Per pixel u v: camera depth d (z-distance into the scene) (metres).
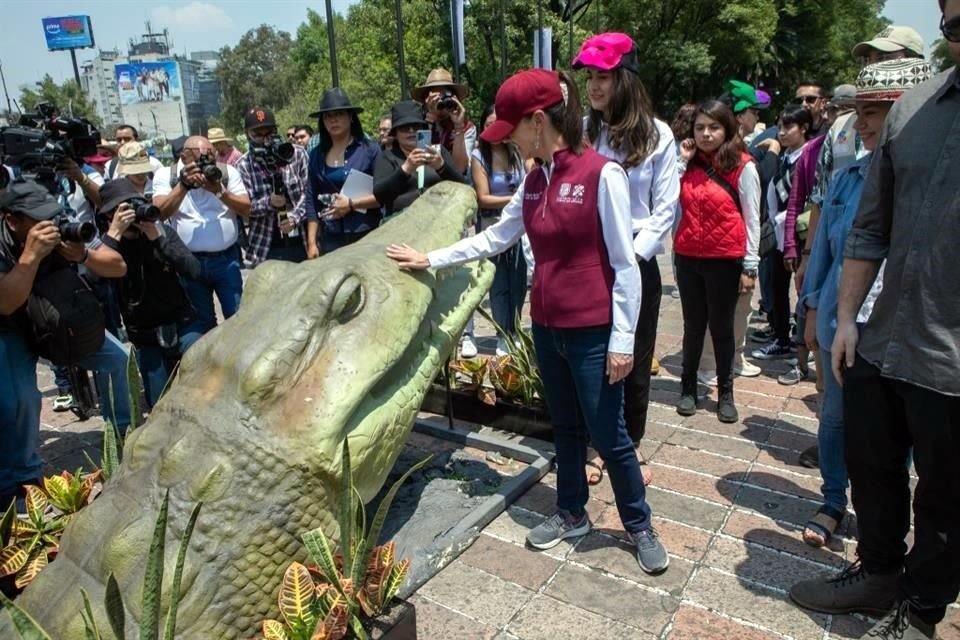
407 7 26.77
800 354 5.31
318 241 5.70
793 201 5.03
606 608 2.83
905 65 2.75
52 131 5.05
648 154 3.34
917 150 2.27
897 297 2.37
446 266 3.15
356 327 2.75
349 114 5.37
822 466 3.27
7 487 3.71
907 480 2.67
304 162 6.31
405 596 2.92
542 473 3.91
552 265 2.86
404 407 2.94
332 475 2.53
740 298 5.21
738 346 5.38
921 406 2.31
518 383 4.37
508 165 5.46
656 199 3.41
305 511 2.48
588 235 2.75
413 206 3.75
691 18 30.53
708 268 4.41
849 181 3.12
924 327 2.26
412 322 2.93
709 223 4.34
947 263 2.19
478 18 24.64
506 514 3.55
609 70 3.28
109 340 4.34
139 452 2.55
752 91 6.45
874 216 2.54
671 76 31.30
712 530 3.36
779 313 5.82
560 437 3.21
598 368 2.87
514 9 24.00
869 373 2.54
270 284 3.02
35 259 3.38
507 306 5.74
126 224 4.13
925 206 2.25
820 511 3.28
